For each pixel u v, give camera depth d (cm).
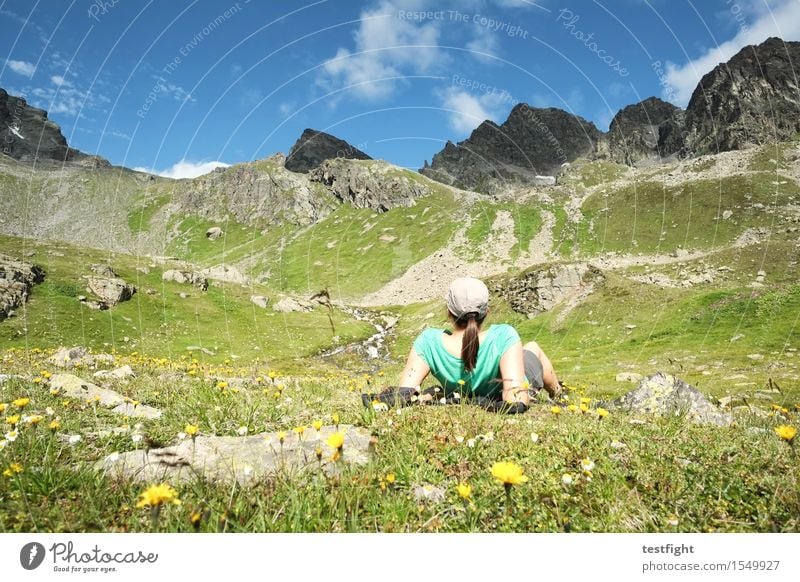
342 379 1326
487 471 373
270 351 8631
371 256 19200
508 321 9438
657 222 16100
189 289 10506
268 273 19388
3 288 7756
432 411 525
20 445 404
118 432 504
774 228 13950
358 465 375
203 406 653
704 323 7144
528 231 17700
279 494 319
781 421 654
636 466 396
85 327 7794
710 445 460
